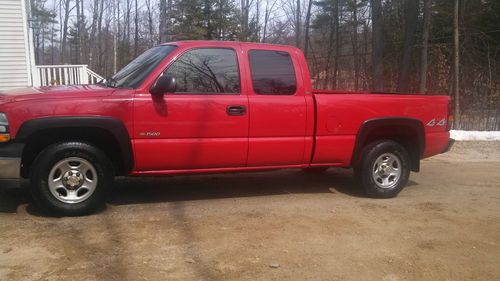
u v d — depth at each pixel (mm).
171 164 5359
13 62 15898
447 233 5012
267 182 7094
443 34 22172
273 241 4598
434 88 19625
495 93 15078
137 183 6746
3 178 4785
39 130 4797
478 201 6332
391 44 23781
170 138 5277
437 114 6613
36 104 4805
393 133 6453
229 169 5672
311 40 35656
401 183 6438
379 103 6234
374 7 20031
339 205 5949
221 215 5355
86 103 4930
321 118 5934
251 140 5629
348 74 27297
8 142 4770
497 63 18531
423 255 4402
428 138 6562
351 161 6234
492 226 5281
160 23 31781
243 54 5672
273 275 3863
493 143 11547
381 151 6285
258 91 5684
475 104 14812
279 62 5832
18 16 15742
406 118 6348
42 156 4906
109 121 4984
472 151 10586
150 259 4078
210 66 5516
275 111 5691
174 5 29547
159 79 5066
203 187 6645
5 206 5395
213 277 3785
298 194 6453
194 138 5375
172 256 4156
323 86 26484
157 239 4539
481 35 20656
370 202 6145
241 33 29156
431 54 21156
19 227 4738
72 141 5043
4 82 15883
